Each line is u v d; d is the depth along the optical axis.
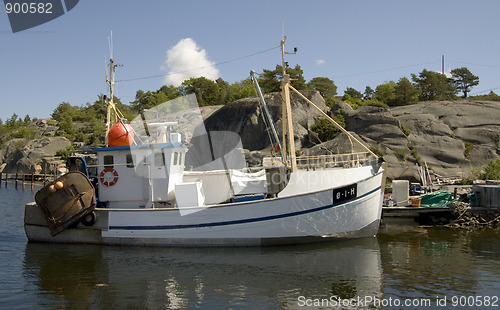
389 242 14.45
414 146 35.44
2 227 17.69
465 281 10.22
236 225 12.84
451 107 44.19
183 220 12.94
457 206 18.14
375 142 35.00
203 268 11.12
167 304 8.75
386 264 11.62
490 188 18.66
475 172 28.20
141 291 9.49
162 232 13.08
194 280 10.21
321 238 13.48
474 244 14.24
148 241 13.16
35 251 12.90
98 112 87.94
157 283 10.01
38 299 9.02
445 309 8.54
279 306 8.69
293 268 11.15
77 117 88.88
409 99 54.28
